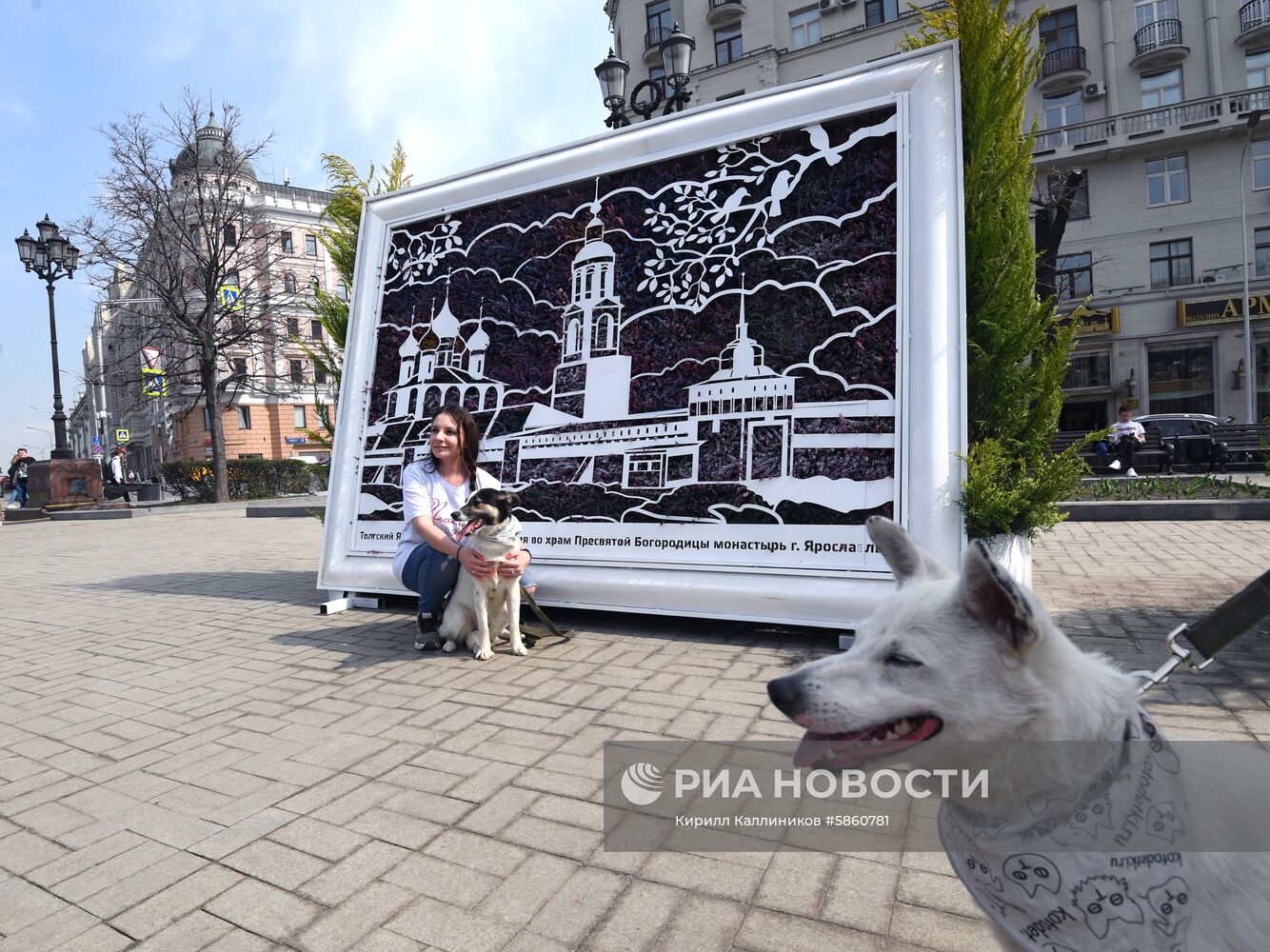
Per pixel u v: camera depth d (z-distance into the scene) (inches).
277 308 1079.0
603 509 198.1
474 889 84.0
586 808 101.7
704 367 189.6
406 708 144.9
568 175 217.2
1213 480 490.6
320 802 107.3
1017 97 185.2
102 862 93.0
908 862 86.1
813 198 180.9
